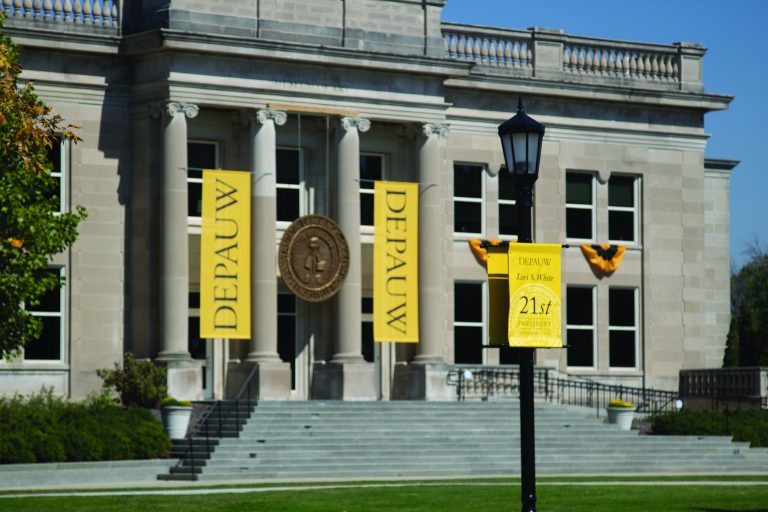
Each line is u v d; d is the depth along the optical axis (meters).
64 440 54.62
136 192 66.88
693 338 81.06
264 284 67.06
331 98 69.12
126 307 66.81
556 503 44.31
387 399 72.06
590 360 78.31
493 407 67.25
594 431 66.06
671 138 80.94
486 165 75.94
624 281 79.38
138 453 56.53
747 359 79.44
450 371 71.75
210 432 60.50
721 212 86.69
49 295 65.81
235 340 68.25
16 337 51.34
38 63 65.50
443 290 73.81
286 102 68.12
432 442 61.84
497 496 46.34
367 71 69.94
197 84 65.94
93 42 65.94
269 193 67.31
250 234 67.19
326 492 47.84
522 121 34.72
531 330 34.47
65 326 65.81
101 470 53.88
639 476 57.84
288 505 43.28
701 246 81.56
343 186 69.31
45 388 64.00
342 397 68.31
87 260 66.12
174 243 65.31
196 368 65.12
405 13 71.69
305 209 70.56
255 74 67.31
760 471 63.44
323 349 70.06
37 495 46.78
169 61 65.50
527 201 34.91
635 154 79.94
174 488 50.31
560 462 61.81
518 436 64.31
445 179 74.25
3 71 46.25
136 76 66.94
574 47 78.62
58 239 51.44
